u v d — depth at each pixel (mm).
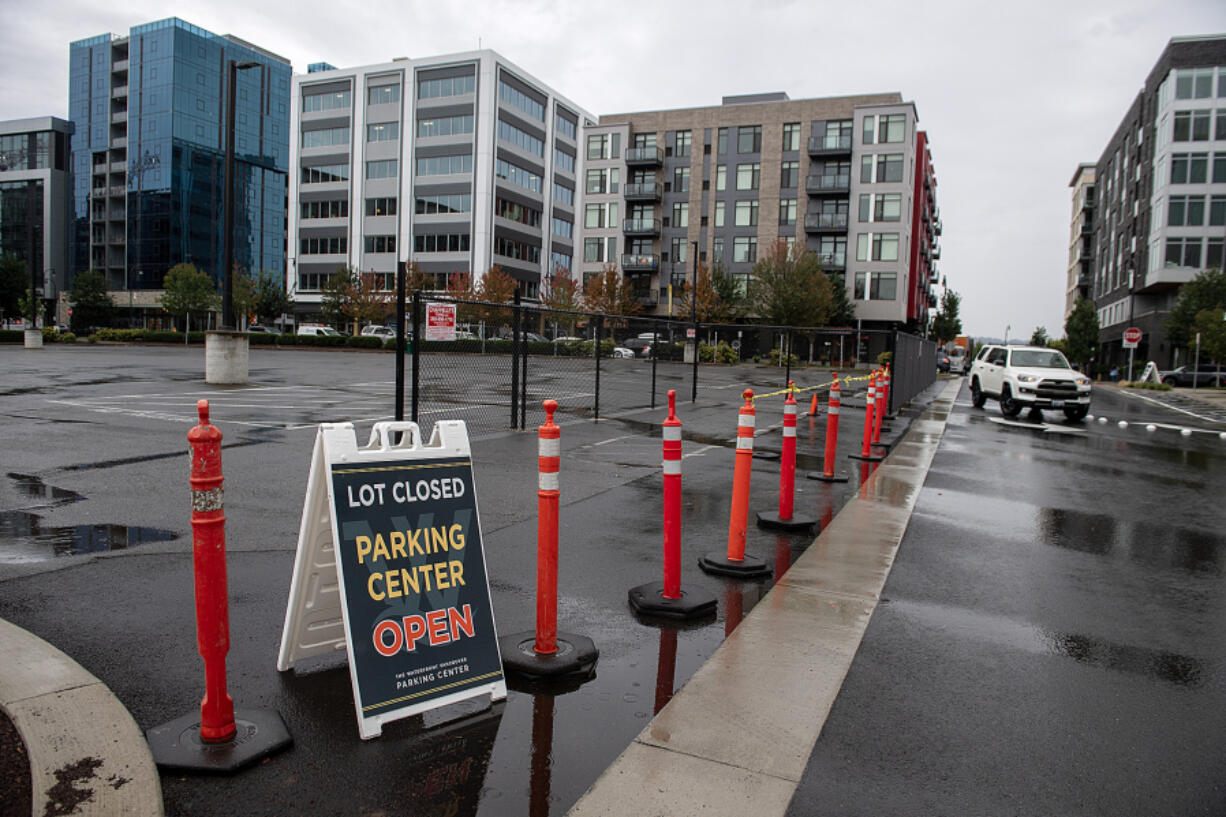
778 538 6582
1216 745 3316
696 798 2777
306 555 3459
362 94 77812
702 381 25516
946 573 5766
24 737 2910
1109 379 62438
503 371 12219
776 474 9656
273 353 42938
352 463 3283
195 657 3770
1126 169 64250
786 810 2727
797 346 33938
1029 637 4535
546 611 3830
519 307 12227
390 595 3279
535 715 3387
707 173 70938
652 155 71812
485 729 3252
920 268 77375
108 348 43531
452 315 9969
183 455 8930
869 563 5902
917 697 3686
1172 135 51906
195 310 73250
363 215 78375
